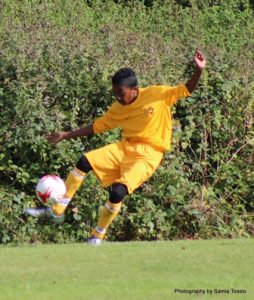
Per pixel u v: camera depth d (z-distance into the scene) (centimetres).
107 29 5238
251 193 3884
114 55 3844
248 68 4050
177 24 6000
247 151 3903
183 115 3812
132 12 6166
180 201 3706
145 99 2977
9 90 3594
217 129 3853
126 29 5516
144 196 3678
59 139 3102
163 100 2986
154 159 2983
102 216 3012
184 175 3747
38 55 3669
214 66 3897
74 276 2416
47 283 2338
